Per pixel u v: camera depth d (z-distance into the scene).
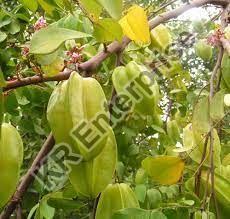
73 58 0.48
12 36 0.79
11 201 0.51
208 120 0.51
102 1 0.41
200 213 0.45
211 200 0.48
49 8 0.43
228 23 0.60
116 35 0.43
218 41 0.55
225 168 0.56
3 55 0.67
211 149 0.48
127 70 0.55
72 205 0.53
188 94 0.90
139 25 0.47
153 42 0.71
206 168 0.51
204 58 0.74
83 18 0.66
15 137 0.44
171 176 0.51
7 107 0.70
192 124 0.52
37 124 0.87
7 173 0.43
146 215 0.42
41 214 0.59
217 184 0.49
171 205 0.45
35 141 0.90
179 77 0.89
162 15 0.58
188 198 0.49
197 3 0.60
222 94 0.52
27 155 0.92
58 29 0.42
